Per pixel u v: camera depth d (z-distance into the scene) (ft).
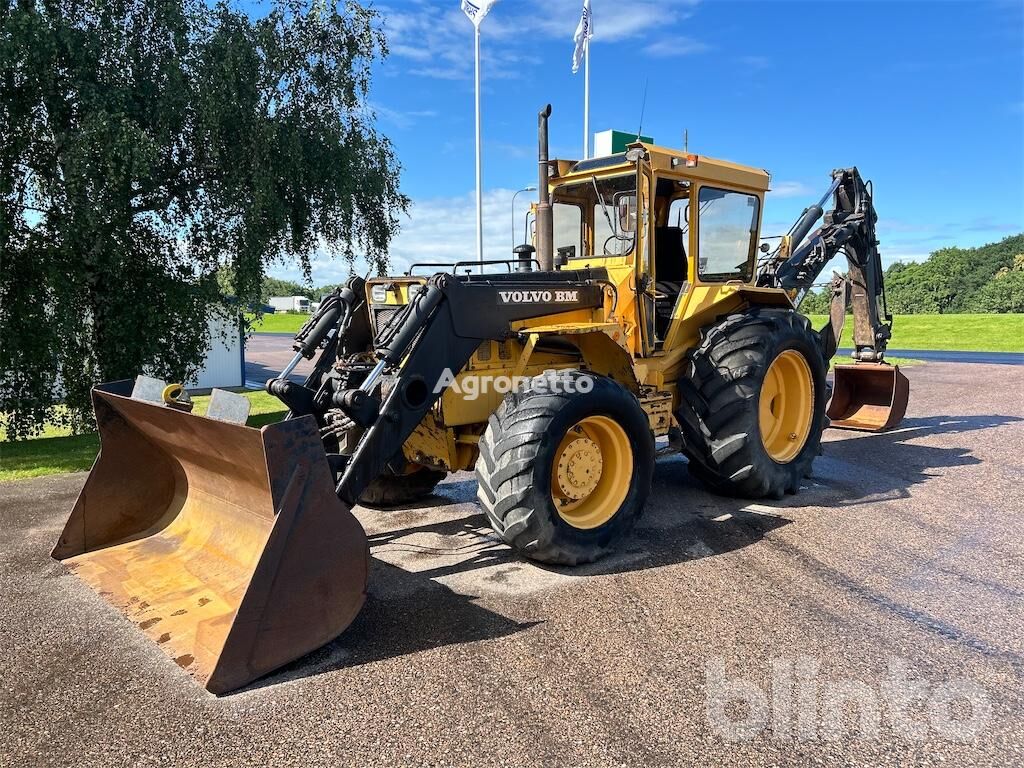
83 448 28.84
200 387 52.90
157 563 12.80
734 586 12.67
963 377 47.19
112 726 8.61
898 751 7.95
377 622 11.37
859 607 11.73
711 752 7.95
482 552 14.70
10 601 12.33
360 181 37.96
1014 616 11.35
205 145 32.73
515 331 14.64
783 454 19.02
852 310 29.17
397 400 12.59
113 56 31.12
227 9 33.12
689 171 17.43
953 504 17.72
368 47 37.11
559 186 18.63
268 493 10.94
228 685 9.28
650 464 14.88
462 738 8.26
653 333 17.22
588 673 9.69
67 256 30.73
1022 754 7.89
